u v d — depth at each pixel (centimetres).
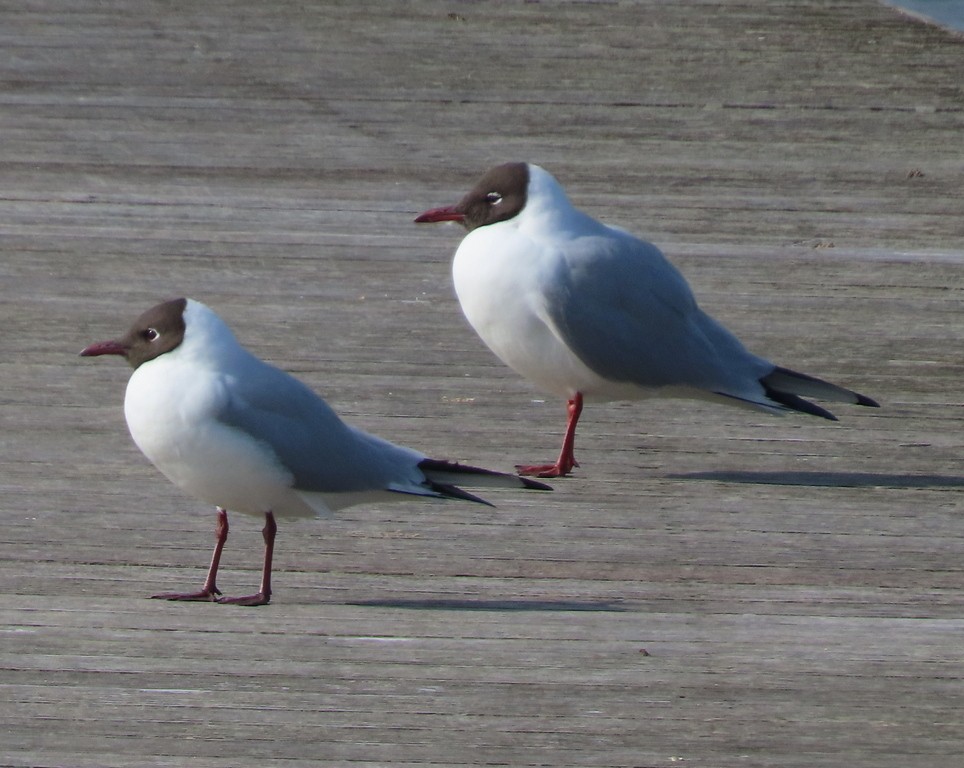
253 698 741
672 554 957
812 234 1631
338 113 1933
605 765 686
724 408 1235
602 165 1795
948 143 1897
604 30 2230
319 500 892
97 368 1259
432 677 768
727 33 2227
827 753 702
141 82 2012
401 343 1330
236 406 862
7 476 1053
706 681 771
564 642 816
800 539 986
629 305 1112
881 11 2344
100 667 769
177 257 1521
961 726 730
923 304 1461
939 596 903
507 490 1053
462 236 1605
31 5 2283
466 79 2041
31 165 1753
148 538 965
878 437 1177
